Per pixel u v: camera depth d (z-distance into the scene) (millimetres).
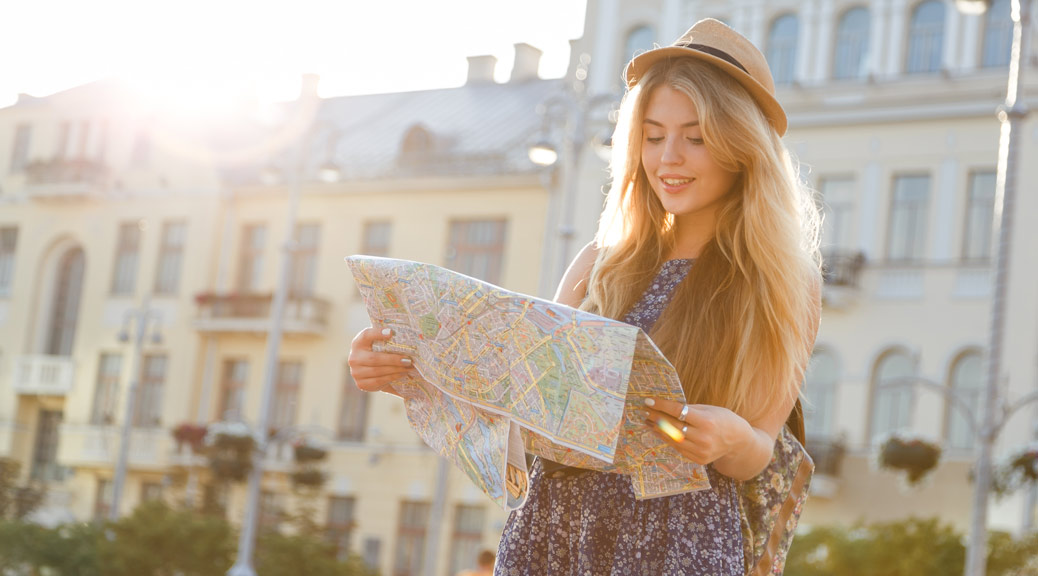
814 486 24328
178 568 23484
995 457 23344
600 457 1634
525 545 1919
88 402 34906
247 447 26781
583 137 18391
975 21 24844
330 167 26250
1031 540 20219
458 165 30906
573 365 1663
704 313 1866
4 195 37719
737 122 1869
